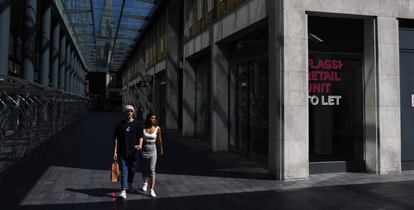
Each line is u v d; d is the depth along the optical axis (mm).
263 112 11633
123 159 7445
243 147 13352
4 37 14734
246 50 12852
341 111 10367
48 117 17531
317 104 10203
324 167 10172
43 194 7637
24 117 12375
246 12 11430
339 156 10375
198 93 19797
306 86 9406
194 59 20266
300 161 9336
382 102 9961
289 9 9289
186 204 7004
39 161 11977
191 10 19000
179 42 24891
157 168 11023
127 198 7387
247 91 12984
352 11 9703
